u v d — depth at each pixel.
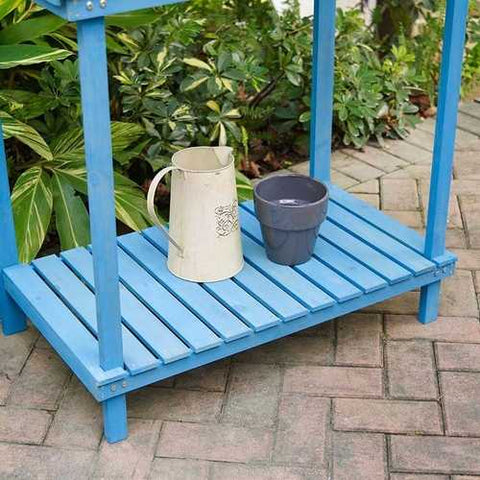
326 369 2.67
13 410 2.54
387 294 2.69
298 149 3.86
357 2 4.54
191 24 3.47
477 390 2.59
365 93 3.75
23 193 3.03
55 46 3.45
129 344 2.42
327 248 2.83
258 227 2.95
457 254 3.18
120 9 1.95
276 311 2.52
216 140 3.60
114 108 3.50
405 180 3.64
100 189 2.10
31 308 2.61
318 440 2.43
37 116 3.37
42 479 2.33
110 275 2.21
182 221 2.62
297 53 3.68
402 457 2.38
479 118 4.09
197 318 2.52
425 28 4.25
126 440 2.44
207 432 2.46
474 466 2.35
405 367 2.67
